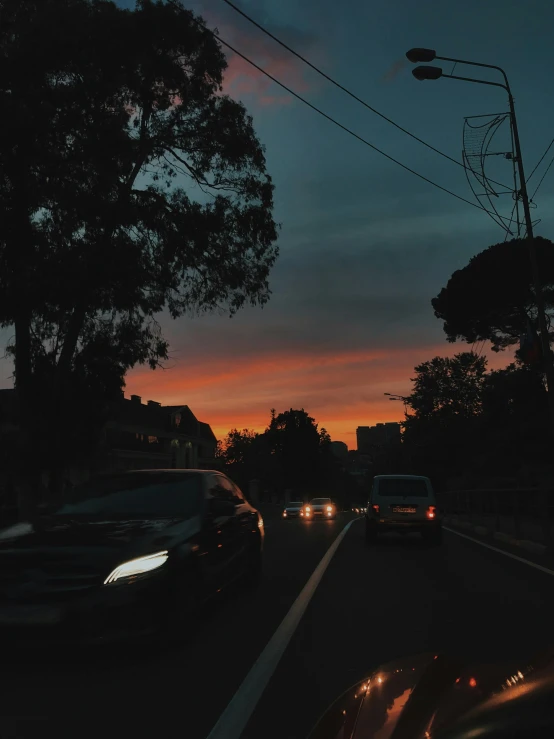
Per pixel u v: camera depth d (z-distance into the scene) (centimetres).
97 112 1867
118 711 425
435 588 880
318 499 4166
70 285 1741
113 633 520
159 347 2111
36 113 1702
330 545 1523
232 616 716
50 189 1750
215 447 7856
